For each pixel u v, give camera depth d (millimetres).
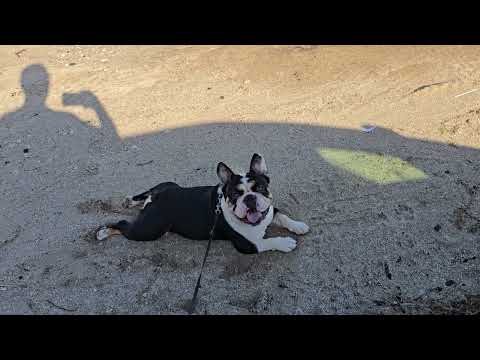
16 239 1754
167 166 1994
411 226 1624
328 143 2002
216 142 2084
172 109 2328
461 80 2271
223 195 1525
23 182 2008
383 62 2471
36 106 2451
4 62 2855
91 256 1656
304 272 1527
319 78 2416
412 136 1994
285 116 2186
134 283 1555
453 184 1748
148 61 2736
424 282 1464
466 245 1549
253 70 2533
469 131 1984
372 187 1776
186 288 1521
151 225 1606
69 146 2176
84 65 2766
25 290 1563
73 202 1881
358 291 1458
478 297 1406
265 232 1671
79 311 1487
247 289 1498
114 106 2395
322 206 1730
